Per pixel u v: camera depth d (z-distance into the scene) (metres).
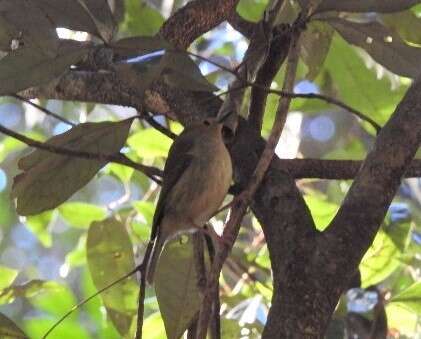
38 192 6.65
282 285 5.26
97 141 6.54
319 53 9.16
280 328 5.11
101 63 7.71
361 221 5.37
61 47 6.04
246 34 8.31
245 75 6.92
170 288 6.88
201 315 5.34
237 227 5.60
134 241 9.83
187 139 7.01
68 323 9.19
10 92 5.97
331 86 11.41
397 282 10.02
